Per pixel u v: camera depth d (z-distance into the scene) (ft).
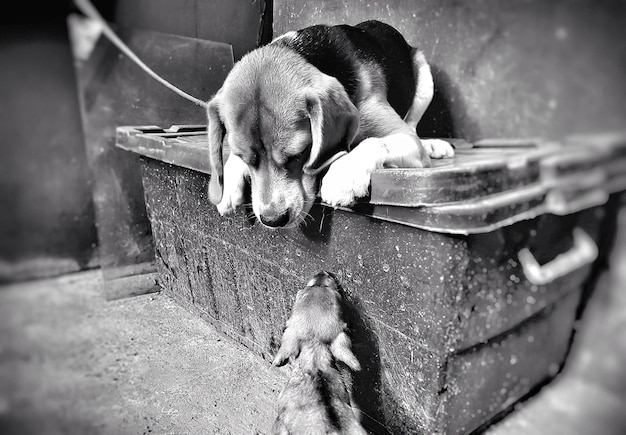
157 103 1.60
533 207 0.88
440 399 0.93
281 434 0.97
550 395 1.12
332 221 1.04
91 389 1.18
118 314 1.59
